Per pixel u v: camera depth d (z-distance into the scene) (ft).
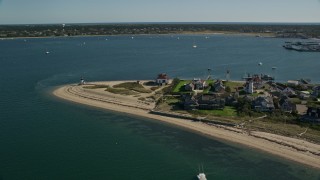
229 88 529.04
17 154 310.24
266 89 542.57
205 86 547.90
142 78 648.79
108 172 284.41
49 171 282.36
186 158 314.14
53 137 351.87
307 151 325.83
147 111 444.55
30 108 448.65
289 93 505.25
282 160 311.68
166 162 305.32
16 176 273.33
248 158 315.58
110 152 321.11
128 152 323.16
